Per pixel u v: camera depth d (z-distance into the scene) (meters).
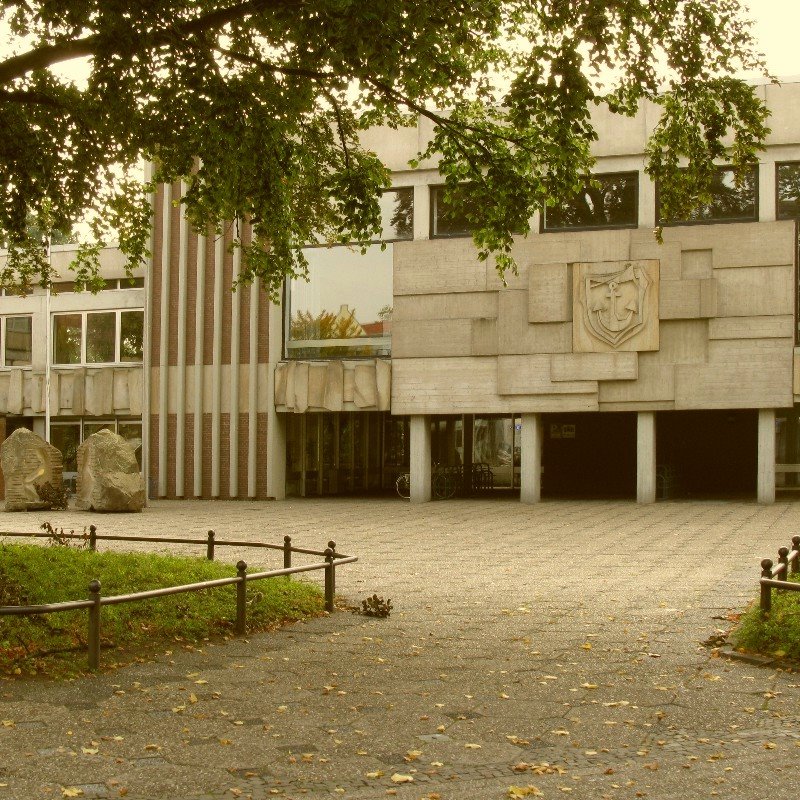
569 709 7.41
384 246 13.74
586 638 9.91
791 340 26.11
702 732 6.83
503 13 11.66
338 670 8.65
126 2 10.16
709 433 33.66
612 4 10.80
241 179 12.45
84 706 7.38
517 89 11.36
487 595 12.77
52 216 14.05
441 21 10.45
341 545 18.89
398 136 29.06
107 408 33.66
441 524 22.78
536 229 27.88
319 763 6.20
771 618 9.34
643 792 5.64
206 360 31.39
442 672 8.57
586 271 27.31
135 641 9.39
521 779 5.91
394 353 29.00
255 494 30.69
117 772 5.97
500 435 32.47
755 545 18.03
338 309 30.02
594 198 27.58
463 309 28.39
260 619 10.60
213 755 6.32
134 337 34.19
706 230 26.59
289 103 12.24
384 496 32.31
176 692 7.84
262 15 10.98
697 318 26.61
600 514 24.69
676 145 12.07
